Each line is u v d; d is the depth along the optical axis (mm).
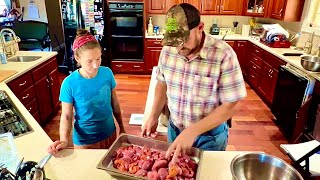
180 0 4680
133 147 1203
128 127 3109
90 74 1465
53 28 5266
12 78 2320
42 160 990
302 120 2635
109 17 4617
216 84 1238
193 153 1157
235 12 4785
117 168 1061
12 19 5070
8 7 5027
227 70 1187
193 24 1073
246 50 4707
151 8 4730
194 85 1276
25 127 1389
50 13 5199
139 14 4574
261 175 1049
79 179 1047
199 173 1033
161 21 5117
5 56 2791
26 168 878
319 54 3092
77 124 1561
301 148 2029
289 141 2885
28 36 4812
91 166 1126
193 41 1132
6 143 1146
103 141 1626
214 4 4730
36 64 2785
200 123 1215
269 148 2760
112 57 4918
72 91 1458
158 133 1755
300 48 3695
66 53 4902
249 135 3008
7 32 3127
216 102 1307
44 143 1256
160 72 1443
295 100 2760
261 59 3992
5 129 1354
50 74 3199
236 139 2918
